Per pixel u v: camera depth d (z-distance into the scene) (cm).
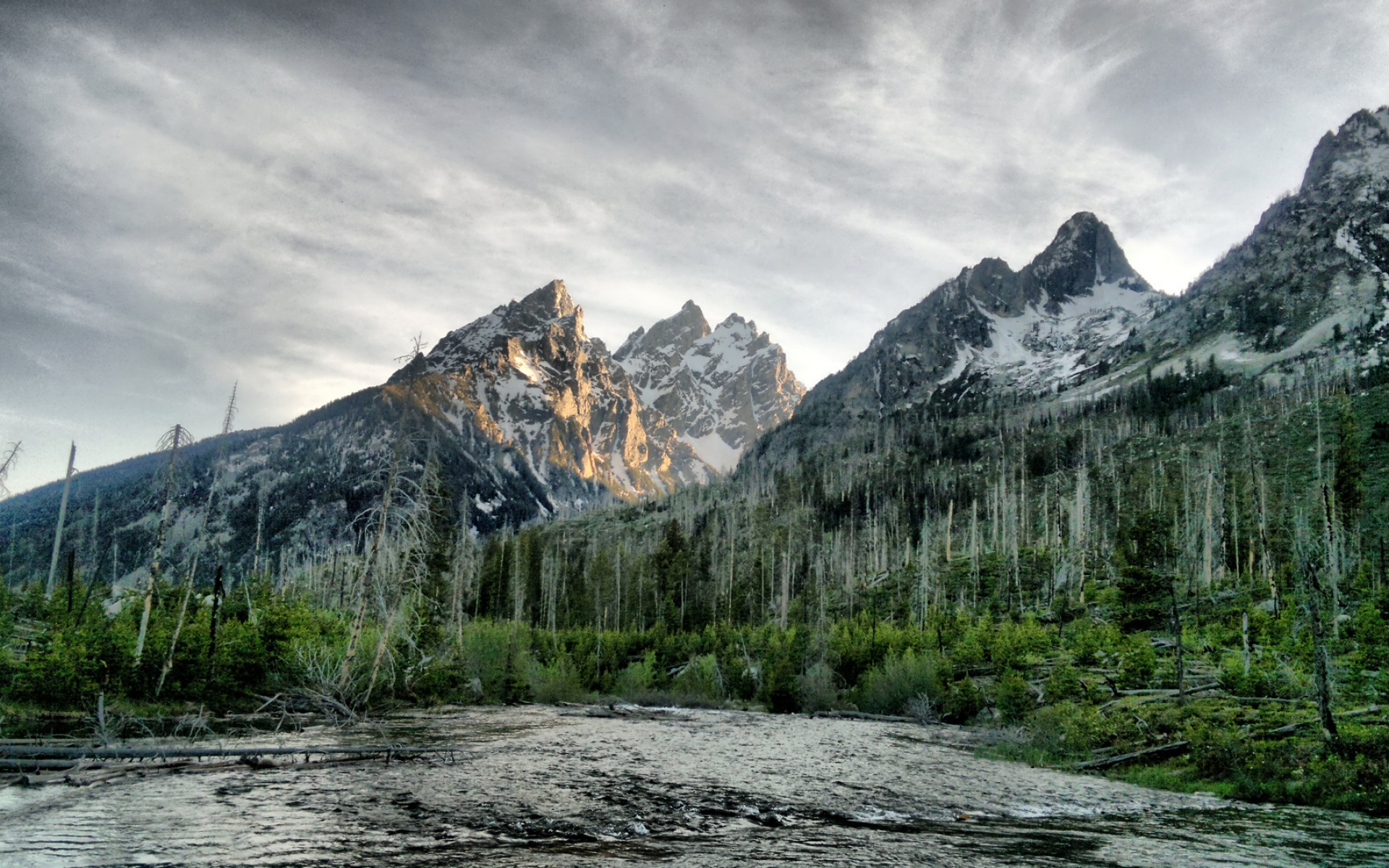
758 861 1833
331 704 4450
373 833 1931
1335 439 13288
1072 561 11550
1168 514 11625
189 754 2869
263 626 5116
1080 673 6406
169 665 4291
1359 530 8725
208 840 1808
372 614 5775
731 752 3934
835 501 19525
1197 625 7512
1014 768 3838
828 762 3728
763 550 14912
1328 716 3325
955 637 8119
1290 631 6012
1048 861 1934
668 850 1916
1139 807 2864
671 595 12175
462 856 1758
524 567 12331
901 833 2245
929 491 19000
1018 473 19188
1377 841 2288
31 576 11069
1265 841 2270
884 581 13662
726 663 8125
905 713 6419
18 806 2105
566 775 2942
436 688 5838
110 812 2050
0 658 3822
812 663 7819
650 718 5794
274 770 2772
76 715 3747
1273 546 9388
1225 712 4359
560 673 6950
